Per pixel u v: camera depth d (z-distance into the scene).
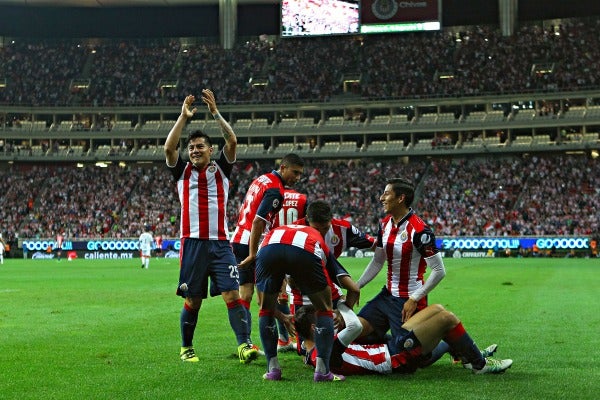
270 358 8.60
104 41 94.38
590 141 77.00
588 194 73.75
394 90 85.44
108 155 86.06
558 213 72.19
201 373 8.95
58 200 82.50
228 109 86.75
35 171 86.44
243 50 92.31
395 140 86.19
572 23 87.25
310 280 8.45
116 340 12.13
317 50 91.62
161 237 73.06
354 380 8.52
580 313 16.47
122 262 57.84
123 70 91.50
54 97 88.44
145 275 36.09
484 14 87.75
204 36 94.06
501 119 81.44
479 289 24.56
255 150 86.06
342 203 78.62
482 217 73.75
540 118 79.06
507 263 50.78
